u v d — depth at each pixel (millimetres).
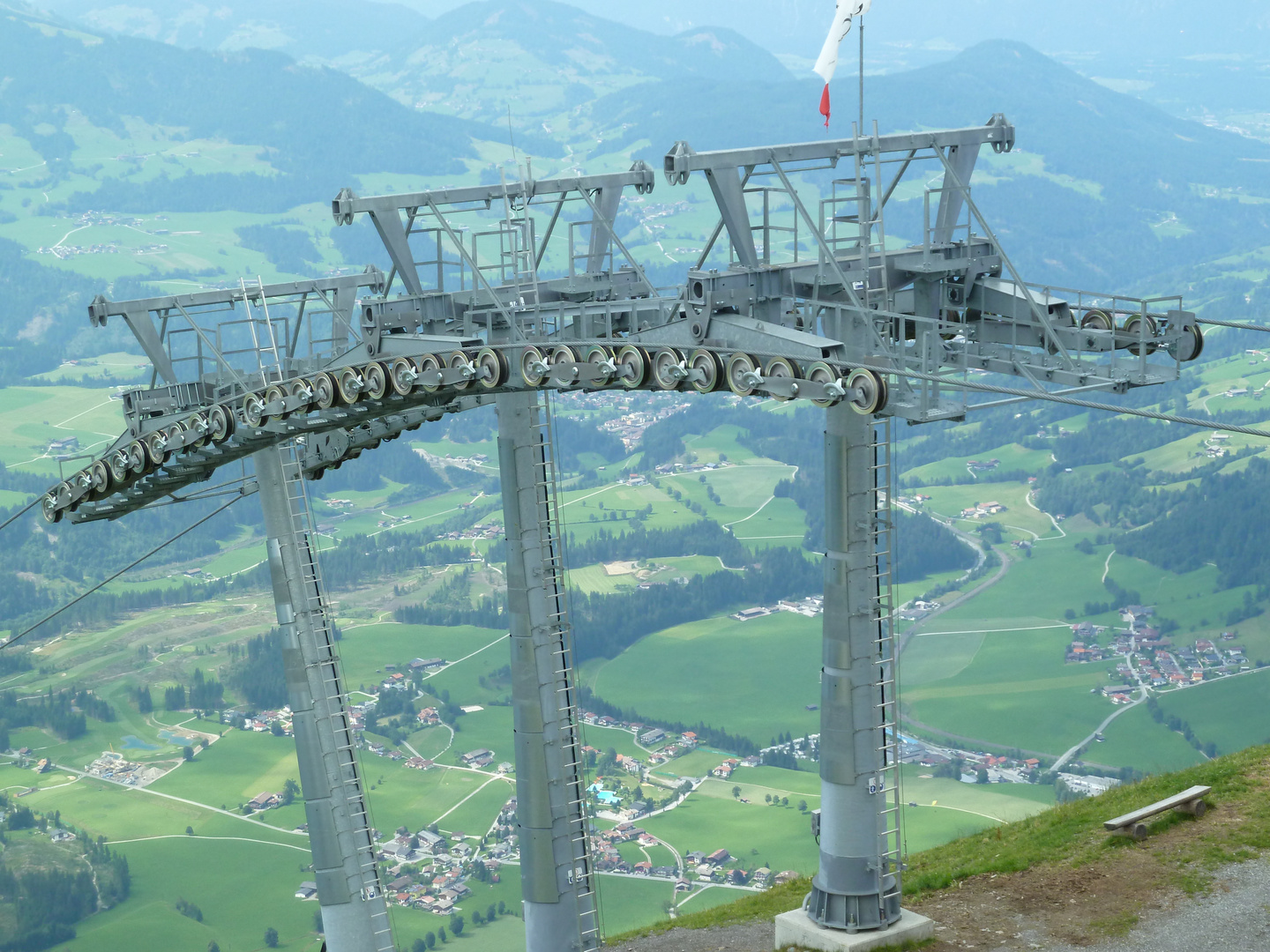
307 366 34875
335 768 34375
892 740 26656
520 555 32875
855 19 24781
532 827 33531
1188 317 23875
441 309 30406
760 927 31328
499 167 30297
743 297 24125
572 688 33844
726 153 24172
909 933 26172
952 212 27266
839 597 25719
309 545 34750
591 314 27609
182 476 38406
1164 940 24547
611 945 32875
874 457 25453
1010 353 26250
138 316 34594
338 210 28672
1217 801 30078
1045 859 29062
